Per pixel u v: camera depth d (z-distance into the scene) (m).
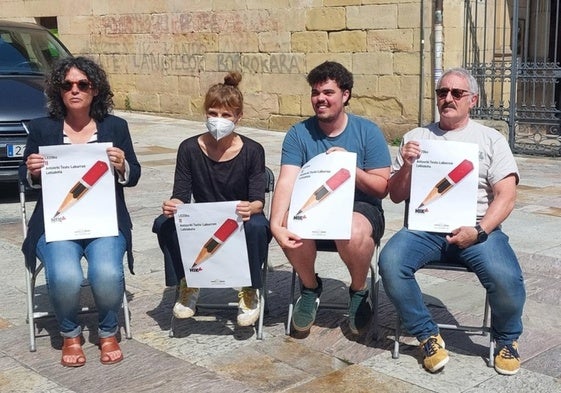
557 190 8.74
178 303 4.41
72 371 4.02
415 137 4.29
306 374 3.96
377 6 12.12
